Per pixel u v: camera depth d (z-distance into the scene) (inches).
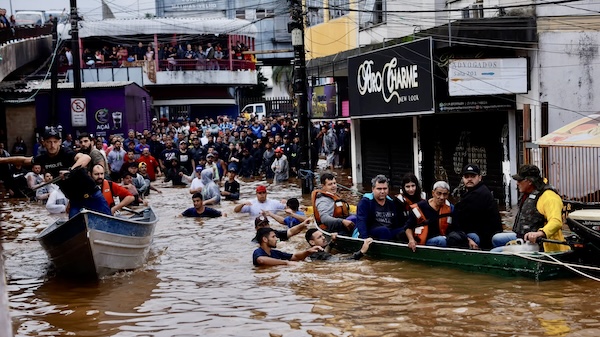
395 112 764.6
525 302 345.1
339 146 1242.0
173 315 345.4
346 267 439.5
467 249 418.9
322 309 344.8
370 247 464.1
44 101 1332.4
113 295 393.4
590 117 577.3
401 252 444.5
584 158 636.1
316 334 304.0
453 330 304.0
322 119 1026.1
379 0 992.2
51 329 327.6
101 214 428.1
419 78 706.8
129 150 1126.4
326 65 1007.0
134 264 465.7
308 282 404.2
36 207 834.8
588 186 634.8
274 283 405.7
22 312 359.9
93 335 316.2
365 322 319.9
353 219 506.9
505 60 668.1
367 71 835.4
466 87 666.2
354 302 356.2
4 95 1348.4
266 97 2628.0
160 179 1167.0
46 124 1333.7
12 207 837.8
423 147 841.5
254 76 2090.3
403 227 464.4
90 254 424.5
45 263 494.9
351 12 1074.7
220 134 1286.9
